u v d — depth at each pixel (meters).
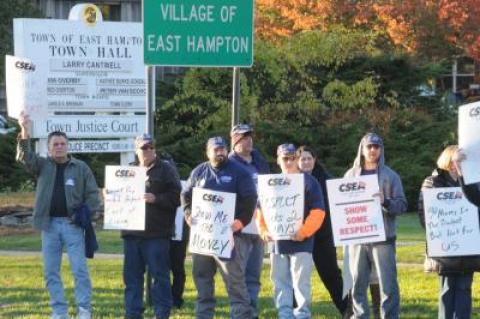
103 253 20.83
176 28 14.50
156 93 34.47
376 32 36.62
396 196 12.36
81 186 13.34
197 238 12.29
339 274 13.55
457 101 40.97
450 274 12.02
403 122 33.53
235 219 12.34
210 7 14.58
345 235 12.25
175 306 14.46
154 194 13.02
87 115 22.14
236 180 12.39
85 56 22.19
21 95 13.78
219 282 16.75
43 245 13.32
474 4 37.38
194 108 33.00
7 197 27.58
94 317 13.70
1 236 24.08
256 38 35.50
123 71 22.55
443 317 12.20
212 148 12.39
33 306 14.58
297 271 12.34
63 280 16.97
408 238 22.88
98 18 22.25
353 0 36.69
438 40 38.00
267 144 32.06
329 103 33.66
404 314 14.00
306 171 12.97
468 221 11.92
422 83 35.28
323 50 33.56
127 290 13.23
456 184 12.10
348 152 32.34
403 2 36.75
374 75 34.34
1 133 33.19
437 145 32.94
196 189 12.30
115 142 22.50
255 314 13.37
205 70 33.12
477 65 42.22
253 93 33.62
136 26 22.55
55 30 21.89
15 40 21.70
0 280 17.00
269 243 12.52
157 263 13.06
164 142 32.69
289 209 12.33
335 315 13.95
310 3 36.56
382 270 12.36
